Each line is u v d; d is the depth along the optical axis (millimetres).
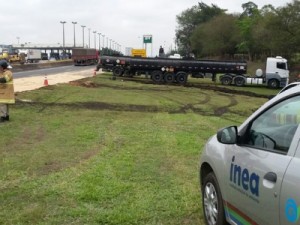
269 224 3494
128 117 16188
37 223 5262
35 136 11344
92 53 94625
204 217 5219
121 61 44250
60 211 5668
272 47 57719
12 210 5707
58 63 89000
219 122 15859
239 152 4195
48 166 8109
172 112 19047
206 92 32000
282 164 3387
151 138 11352
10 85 13695
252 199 3799
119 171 7695
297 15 53281
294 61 60250
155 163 8422
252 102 25594
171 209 5746
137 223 5289
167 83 42062
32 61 110812
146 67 43312
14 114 15727
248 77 42625
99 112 17453
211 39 103500
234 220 4301
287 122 3670
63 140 10789
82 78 41188
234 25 99625
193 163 8500
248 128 4250
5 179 7184
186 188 6684
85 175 7359
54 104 19859
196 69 42875
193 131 13031
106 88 30984
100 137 11273
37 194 6352
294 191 3121
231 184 4297
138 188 6699
